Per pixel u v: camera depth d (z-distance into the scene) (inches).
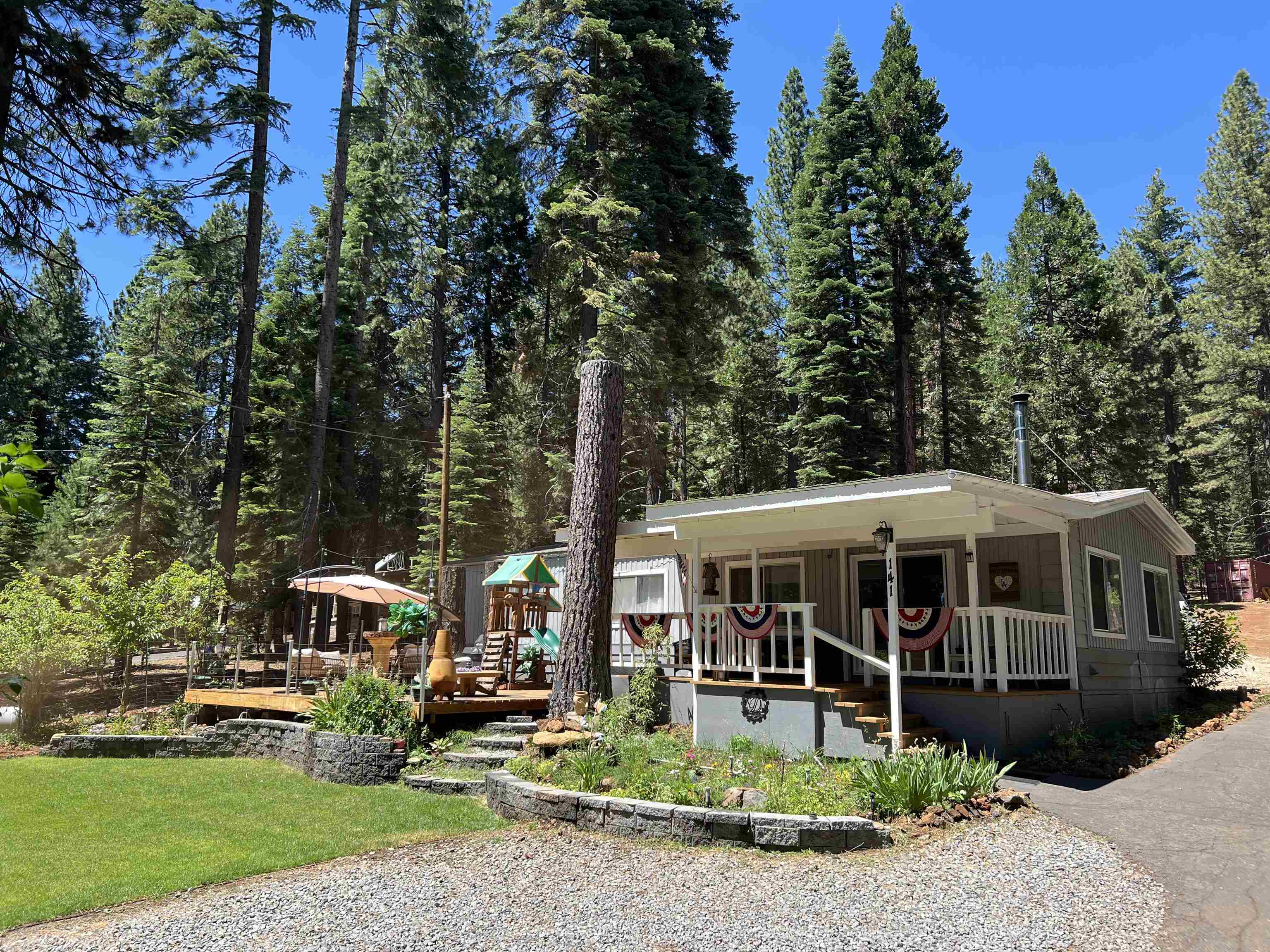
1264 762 398.3
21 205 462.9
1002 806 305.9
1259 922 203.9
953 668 498.0
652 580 644.1
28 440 108.4
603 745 374.9
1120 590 566.6
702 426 1574.8
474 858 266.5
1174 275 1856.5
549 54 992.9
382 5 1051.3
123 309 1649.9
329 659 817.5
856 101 1414.9
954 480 384.5
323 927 206.7
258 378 1167.0
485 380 1419.8
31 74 456.8
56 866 264.8
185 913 220.5
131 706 770.8
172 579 638.5
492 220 1437.0
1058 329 1370.6
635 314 936.9
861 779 313.6
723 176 1122.7
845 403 1241.4
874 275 1326.3
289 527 1125.1
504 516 1259.2
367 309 1435.8
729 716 457.4
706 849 269.7
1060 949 187.3
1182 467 1633.9
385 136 1291.8
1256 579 1339.8
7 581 1128.2
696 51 1159.0
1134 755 416.2
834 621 563.8
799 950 187.6
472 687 483.8
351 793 372.5
